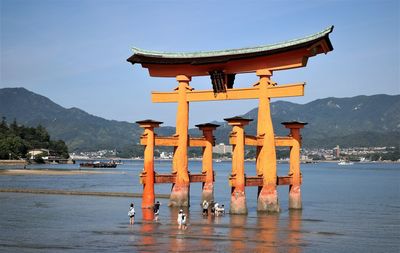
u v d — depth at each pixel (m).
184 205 60.69
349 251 37.47
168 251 35.50
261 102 54.16
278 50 52.06
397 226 51.50
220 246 37.56
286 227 47.44
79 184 121.06
